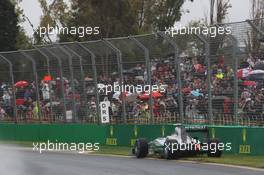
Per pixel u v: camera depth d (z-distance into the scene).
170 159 56.38
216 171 45.34
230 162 51.56
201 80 65.50
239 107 61.22
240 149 58.03
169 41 68.06
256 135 56.56
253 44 58.97
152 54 70.44
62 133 82.25
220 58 62.66
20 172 47.47
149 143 60.38
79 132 79.50
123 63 74.06
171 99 68.94
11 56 91.06
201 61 65.19
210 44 63.69
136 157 59.72
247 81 60.16
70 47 81.25
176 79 68.00
